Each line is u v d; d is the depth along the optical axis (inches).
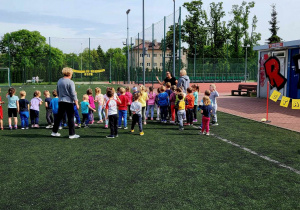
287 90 627.2
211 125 360.8
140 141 274.1
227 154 227.9
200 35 2426.2
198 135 301.9
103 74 2169.0
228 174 182.5
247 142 269.0
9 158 216.5
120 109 342.6
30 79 2041.1
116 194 152.2
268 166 198.5
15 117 339.6
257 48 695.7
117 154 227.5
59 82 284.0
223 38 2630.4
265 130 326.3
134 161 208.8
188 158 216.7
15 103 336.8
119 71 1985.7
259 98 721.0
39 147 250.4
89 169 191.3
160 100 378.6
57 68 2105.1
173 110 373.4
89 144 261.7
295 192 155.3
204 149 243.4
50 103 344.2
